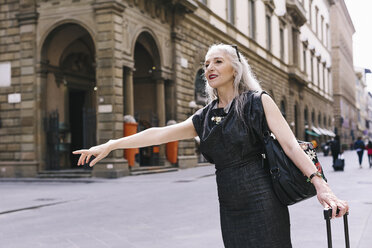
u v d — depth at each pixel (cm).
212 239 533
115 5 1548
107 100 1545
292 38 4138
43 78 1703
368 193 945
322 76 5625
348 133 7606
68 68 1912
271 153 179
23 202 991
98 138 1552
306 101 4544
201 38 2223
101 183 1393
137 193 1083
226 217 190
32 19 1689
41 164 1677
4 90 1738
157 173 1733
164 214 742
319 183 170
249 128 183
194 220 670
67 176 1579
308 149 182
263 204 180
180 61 2014
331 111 6291
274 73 3425
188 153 2055
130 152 1630
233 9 2641
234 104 188
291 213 698
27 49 1702
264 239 178
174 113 1970
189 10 2019
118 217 736
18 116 1714
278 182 175
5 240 591
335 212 160
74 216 775
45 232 635
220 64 193
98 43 1566
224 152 186
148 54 2002
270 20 3366
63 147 1828
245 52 2752
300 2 4178
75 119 2070
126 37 1631
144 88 2023
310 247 471
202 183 1285
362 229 555
